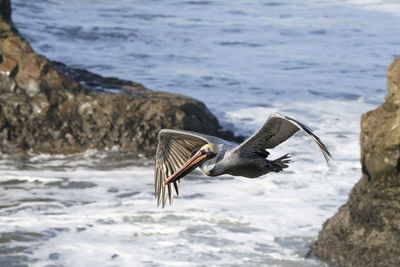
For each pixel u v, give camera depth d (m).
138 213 17.14
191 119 24.69
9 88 24.19
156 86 31.64
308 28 47.53
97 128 23.94
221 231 15.99
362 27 47.97
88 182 20.09
